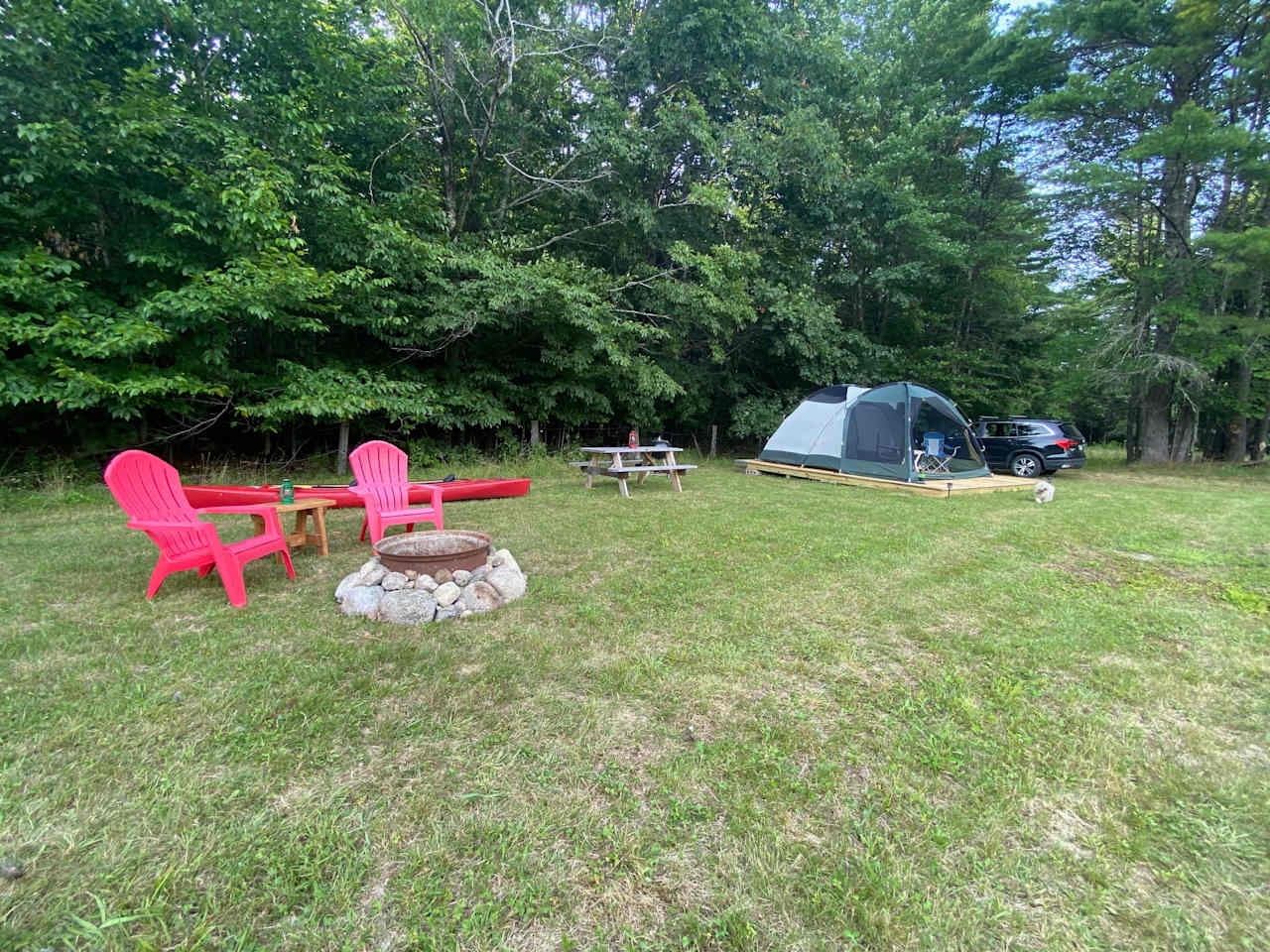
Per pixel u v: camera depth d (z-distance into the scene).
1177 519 7.31
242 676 2.70
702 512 6.89
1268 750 2.37
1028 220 14.84
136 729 2.28
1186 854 1.81
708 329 12.87
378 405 9.20
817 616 3.62
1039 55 13.92
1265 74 12.02
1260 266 11.85
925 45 15.98
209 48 8.29
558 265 10.35
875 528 6.18
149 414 8.72
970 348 17.12
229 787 1.97
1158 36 12.83
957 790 2.07
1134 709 2.64
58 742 2.18
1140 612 3.85
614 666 2.89
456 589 3.54
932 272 14.21
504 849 1.75
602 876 1.67
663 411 14.94
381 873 1.66
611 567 4.56
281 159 8.46
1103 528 6.55
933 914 1.57
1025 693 2.75
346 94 9.55
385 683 2.67
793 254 14.81
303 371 9.01
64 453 8.12
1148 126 13.24
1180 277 13.12
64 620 3.33
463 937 1.47
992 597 4.05
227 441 9.95
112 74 7.75
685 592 4.00
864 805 1.98
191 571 4.32
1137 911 1.60
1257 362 13.27
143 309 7.15
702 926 1.52
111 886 1.58
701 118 11.39
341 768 2.10
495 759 2.17
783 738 2.35
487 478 9.42
